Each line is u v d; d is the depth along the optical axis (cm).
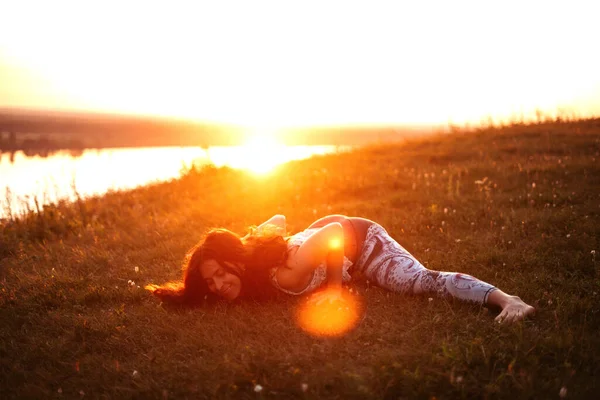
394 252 392
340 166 1049
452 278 355
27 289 457
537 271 417
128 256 559
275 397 264
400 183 826
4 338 367
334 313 347
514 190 737
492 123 1406
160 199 905
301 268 364
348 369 278
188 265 377
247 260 371
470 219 588
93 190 1034
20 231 693
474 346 286
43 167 1903
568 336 294
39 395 290
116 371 306
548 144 1042
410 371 270
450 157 1061
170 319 374
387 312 351
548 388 252
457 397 251
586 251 452
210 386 275
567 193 658
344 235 403
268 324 346
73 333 362
